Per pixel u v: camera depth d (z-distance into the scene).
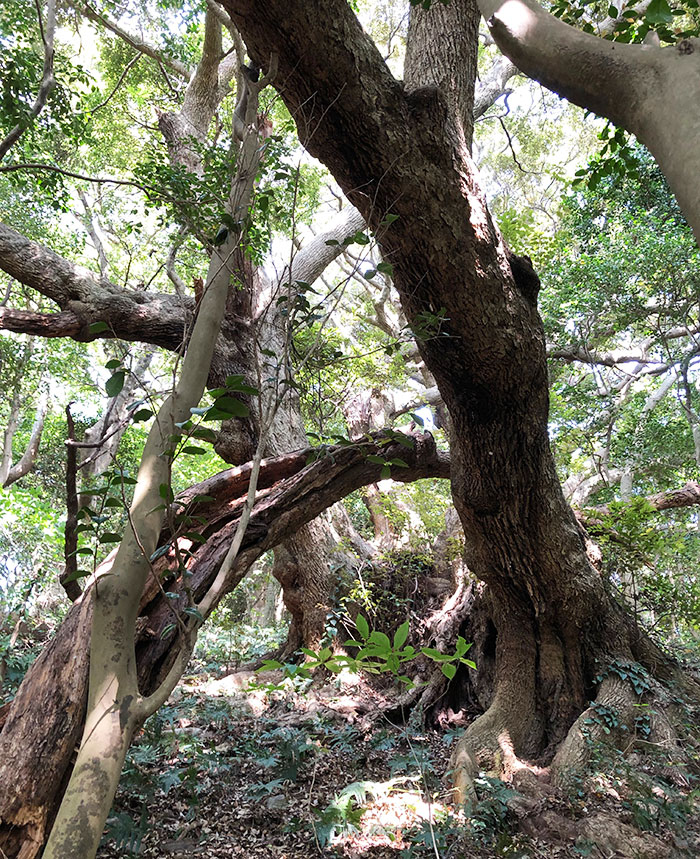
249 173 3.90
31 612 8.48
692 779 6.29
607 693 7.12
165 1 10.84
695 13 4.53
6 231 7.29
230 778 5.48
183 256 13.34
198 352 3.31
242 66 4.08
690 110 1.78
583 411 12.65
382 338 12.94
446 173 4.50
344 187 4.74
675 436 14.41
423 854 4.48
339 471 5.80
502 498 6.59
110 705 2.50
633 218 11.06
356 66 4.00
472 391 5.80
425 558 9.62
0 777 3.29
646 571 10.27
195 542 4.93
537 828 5.32
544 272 12.01
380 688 8.64
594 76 2.06
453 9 5.26
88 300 7.46
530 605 7.37
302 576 9.26
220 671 9.60
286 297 3.75
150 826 4.44
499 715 7.17
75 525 3.33
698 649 11.24
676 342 14.62
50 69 6.83
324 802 5.25
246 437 8.47
